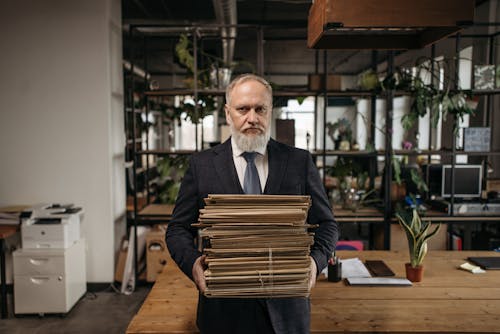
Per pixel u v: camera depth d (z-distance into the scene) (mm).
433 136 6953
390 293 1862
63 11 3742
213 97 4195
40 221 3359
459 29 1623
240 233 1079
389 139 3920
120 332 3139
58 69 3783
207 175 1364
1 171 3848
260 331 1314
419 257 1998
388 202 3900
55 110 3807
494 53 4625
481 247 4098
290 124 3975
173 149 4633
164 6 5926
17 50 3768
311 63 10742
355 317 1619
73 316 3412
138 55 8430
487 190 4160
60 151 3834
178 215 1392
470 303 1750
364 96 4242
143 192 5371
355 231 6516
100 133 3824
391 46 1980
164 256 3965
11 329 3188
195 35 3883
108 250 3922
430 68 4188
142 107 5312
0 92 3795
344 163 4172
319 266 1225
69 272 3422
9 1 3732
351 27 1491
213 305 1334
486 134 3953
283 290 1090
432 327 1532
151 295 1862
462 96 3750
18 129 3820
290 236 1083
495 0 4668
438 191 4004
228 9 4660
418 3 1477
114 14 3979
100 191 3863
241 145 1315
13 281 3436
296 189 1355
